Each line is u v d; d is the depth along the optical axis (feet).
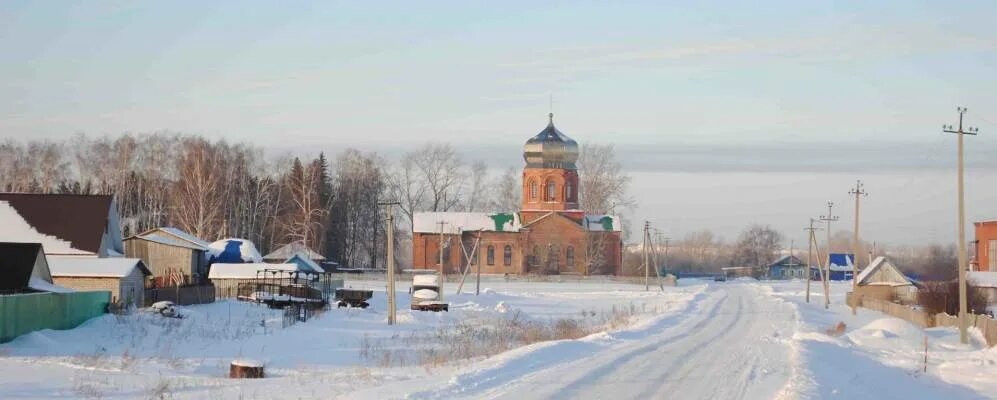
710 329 174.81
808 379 94.17
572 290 396.57
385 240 485.15
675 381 91.71
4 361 110.93
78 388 89.35
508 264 469.16
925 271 623.77
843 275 643.04
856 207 281.74
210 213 355.97
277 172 442.09
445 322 214.69
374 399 75.51
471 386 83.92
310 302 234.17
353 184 473.26
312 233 405.18
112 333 152.66
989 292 309.22
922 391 102.58
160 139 389.39
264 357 130.11
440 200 498.69
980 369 121.70
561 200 468.75
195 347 141.08
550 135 470.80
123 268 202.59
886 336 167.43
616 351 121.19
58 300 152.56
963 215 172.45
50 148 373.20
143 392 87.56
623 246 513.04
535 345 123.95
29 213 230.68
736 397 82.28
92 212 231.91
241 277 281.95
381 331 182.91
